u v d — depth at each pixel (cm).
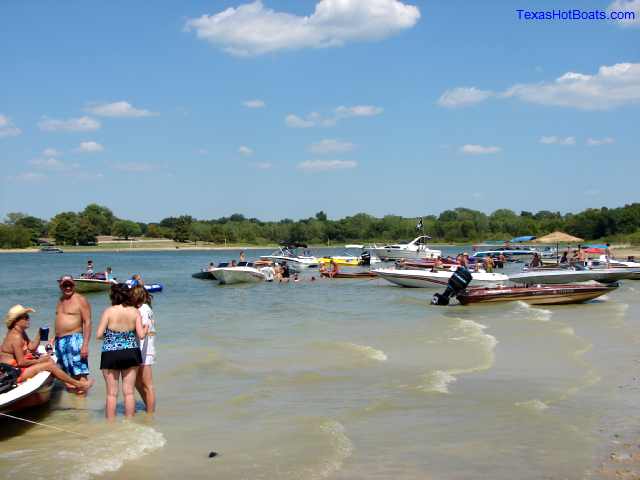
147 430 832
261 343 1543
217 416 906
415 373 1162
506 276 2991
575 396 986
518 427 831
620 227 12212
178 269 6216
